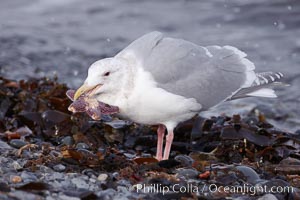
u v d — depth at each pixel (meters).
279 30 25.72
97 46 24.45
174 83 12.53
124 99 12.18
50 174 10.93
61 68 22.09
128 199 10.23
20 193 9.98
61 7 28.97
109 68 11.98
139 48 12.48
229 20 26.81
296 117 18.05
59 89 16.09
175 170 11.55
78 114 14.21
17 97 15.59
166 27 26.31
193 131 14.34
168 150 12.91
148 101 12.25
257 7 27.67
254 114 17.88
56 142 13.63
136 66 12.23
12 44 24.25
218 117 15.01
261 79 13.55
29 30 25.97
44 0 29.47
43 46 24.20
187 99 12.56
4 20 27.12
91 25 26.77
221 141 13.73
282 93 19.95
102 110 12.05
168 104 12.40
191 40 24.77
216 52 13.52
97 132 14.02
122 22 27.06
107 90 12.07
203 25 26.47
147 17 27.50
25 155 11.86
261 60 22.80
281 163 12.53
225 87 13.19
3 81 16.67
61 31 26.05
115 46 24.47
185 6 28.58
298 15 26.81
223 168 11.59
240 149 13.44
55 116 14.16
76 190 10.35
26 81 17.72
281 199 10.77
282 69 21.94
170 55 12.55
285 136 14.04
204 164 11.84
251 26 26.25
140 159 11.88
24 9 28.70
